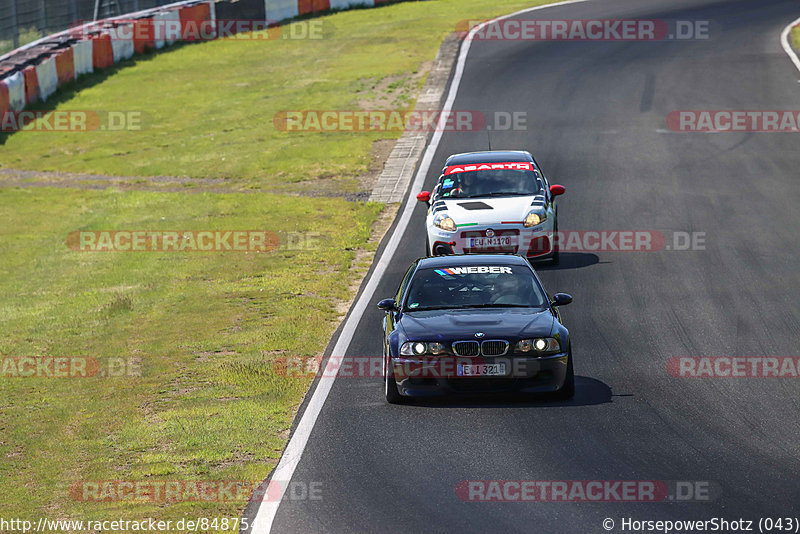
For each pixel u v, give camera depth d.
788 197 75.69
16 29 138.75
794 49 126.56
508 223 58.84
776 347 44.00
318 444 34.03
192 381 43.88
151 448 35.41
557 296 40.47
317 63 140.12
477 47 138.62
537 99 111.31
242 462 33.22
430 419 36.03
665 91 111.31
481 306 39.97
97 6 155.00
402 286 43.81
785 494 27.62
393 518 27.39
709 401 36.94
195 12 161.25
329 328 51.53
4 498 32.09
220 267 66.88
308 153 100.94
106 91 133.25
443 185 64.00
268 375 43.19
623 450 31.84
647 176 83.75
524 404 37.38
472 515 27.27
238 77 137.25
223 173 97.75
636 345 45.25
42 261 73.38
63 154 109.75
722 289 54.41
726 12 153.62
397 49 142.25
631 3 166.12
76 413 40.94
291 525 27.33
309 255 68.00
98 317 57.16
